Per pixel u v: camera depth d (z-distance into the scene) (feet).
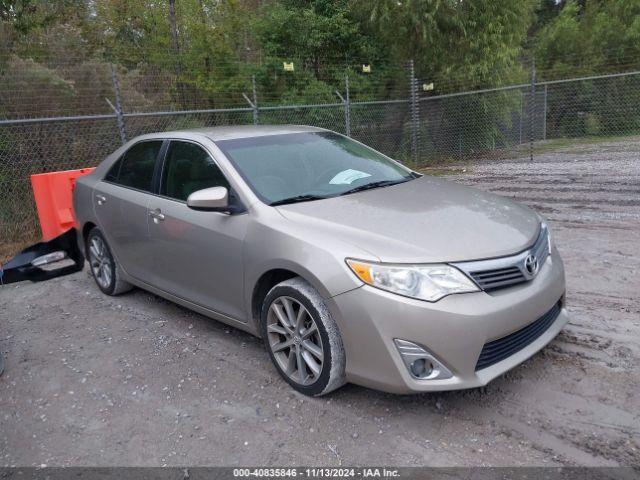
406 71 48.47
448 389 9.30
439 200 12.09
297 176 13.00
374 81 48.60
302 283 10.63
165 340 14.14
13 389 12.21
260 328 12.03
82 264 18.28
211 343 13.79
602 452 8.82
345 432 9.82
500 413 10.05
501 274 9.84
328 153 14.35
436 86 48.37
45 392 11.99
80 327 15.39
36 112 28.17
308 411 10.52
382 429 9.82
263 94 44.62
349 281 9.67
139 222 14.74
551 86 62.90
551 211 25.77
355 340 9.73
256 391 11.37
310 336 10.71
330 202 11.84
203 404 11.05
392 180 13.83
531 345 10.41
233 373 12.19
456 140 48.93
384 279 9.41
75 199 17.92
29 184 26.86
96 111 31.09
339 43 49.98
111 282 17.11
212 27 45.98
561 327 11.28
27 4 35.17
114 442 10.02
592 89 61.72
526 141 57.98
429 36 46.68
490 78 47.91
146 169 15.20
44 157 28.17
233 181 12.41
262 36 49.06
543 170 38.91
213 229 12.34
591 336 12.64
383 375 9.54
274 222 11.18
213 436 9.98
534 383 10.92
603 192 29.14
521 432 9.48
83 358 13.46
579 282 16.19
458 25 46.62
